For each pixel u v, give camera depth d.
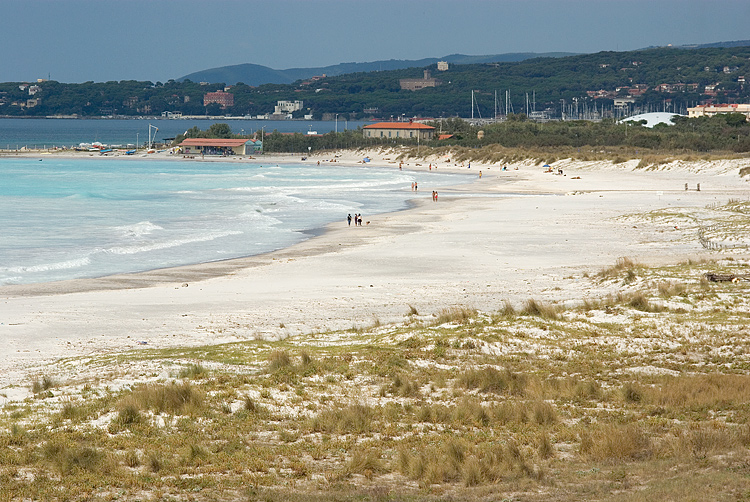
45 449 18.44
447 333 32.44
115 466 17.81
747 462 16.42
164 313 40.03
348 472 17.66
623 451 18.23
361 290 45.94
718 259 49.94
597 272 48.91
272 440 20.41
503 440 19.94
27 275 53.25
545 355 29.64
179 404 22.83
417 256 59.38
